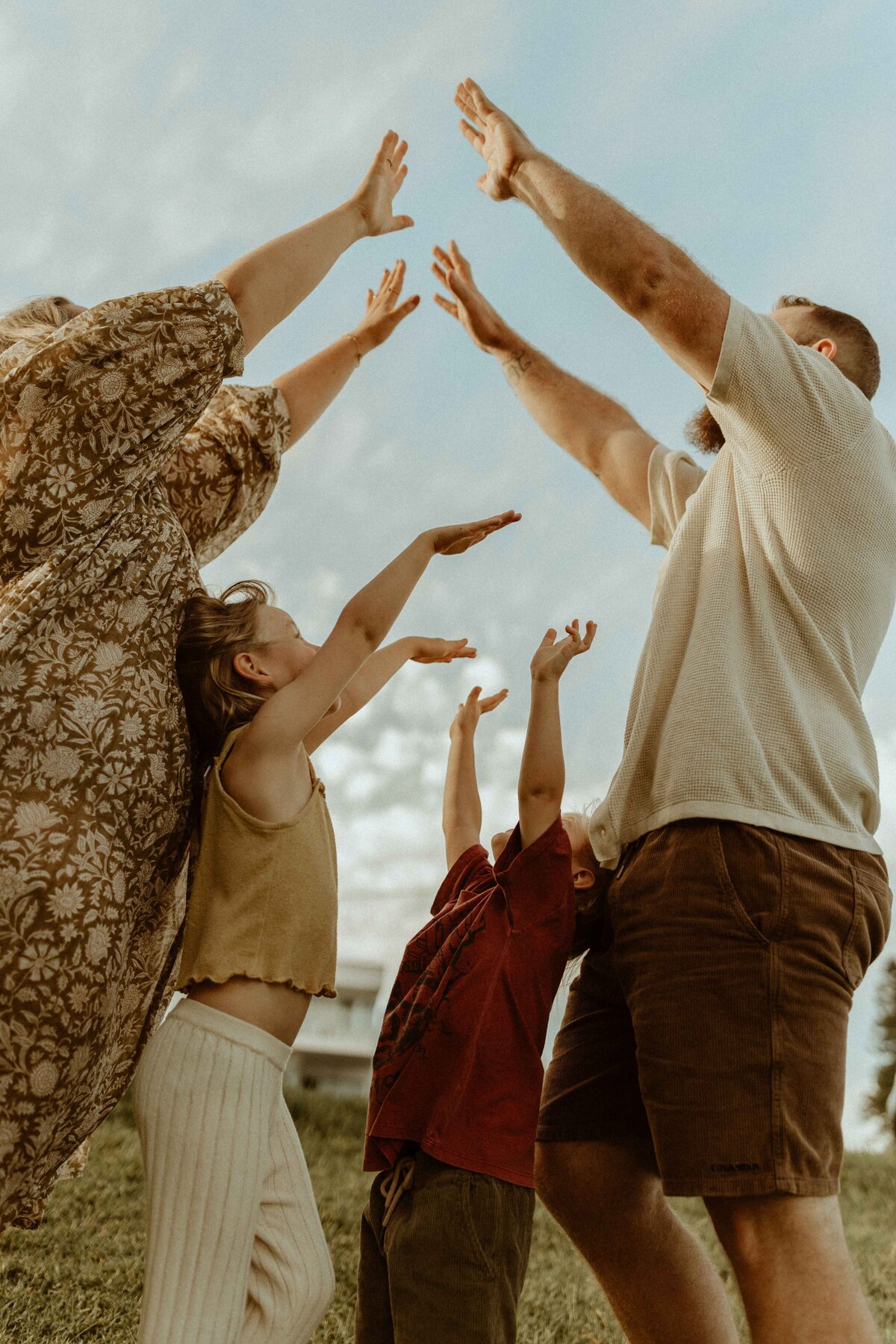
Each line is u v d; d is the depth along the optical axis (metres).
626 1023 2.17
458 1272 1.75
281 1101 1.86
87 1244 3.00
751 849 1.82
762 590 1.99
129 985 1.93
